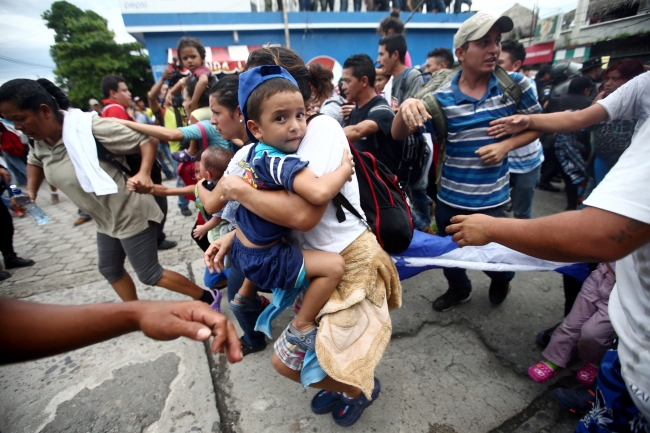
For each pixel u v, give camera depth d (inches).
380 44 140.0
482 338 90.0
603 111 68.3
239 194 46.9
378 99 98.8
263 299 92.9
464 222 47.3
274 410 74.0
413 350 87.7
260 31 476.1
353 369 50.8
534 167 119.0
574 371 78.7
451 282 98.0
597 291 66.5
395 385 77.8
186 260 142.1
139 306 33.1
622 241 33.7
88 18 688.4
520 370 80.0
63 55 671.1
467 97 80.4
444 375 79.8
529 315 96.9
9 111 72.9
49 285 131.3
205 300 104.4
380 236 56.8
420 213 139.9
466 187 86.5
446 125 84.7
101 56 677.3
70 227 198.4
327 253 50.6
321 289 50.3
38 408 77.4
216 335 30.9
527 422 68.6
